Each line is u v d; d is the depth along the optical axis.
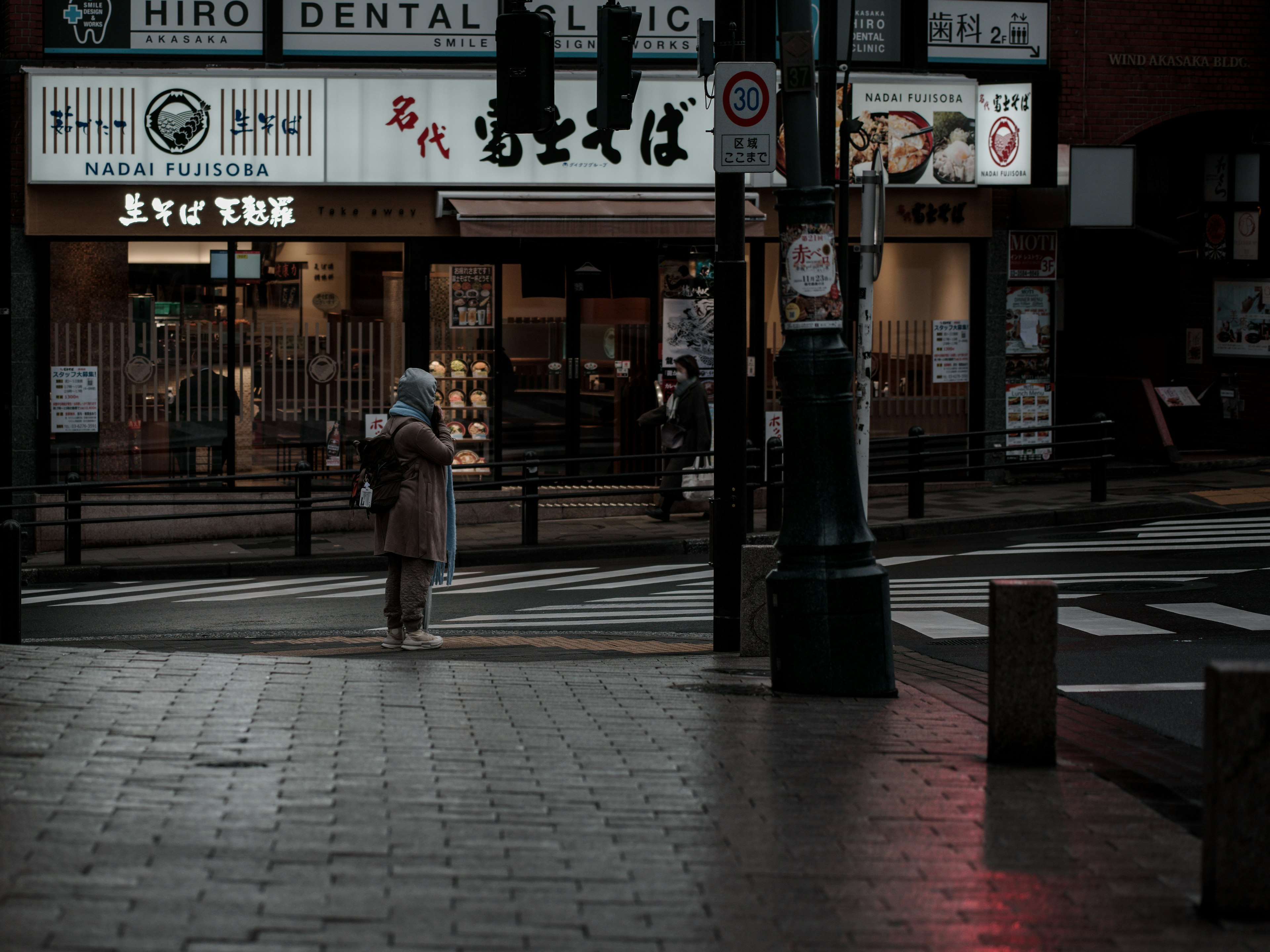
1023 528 17.66
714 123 10.33
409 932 4.28
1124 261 24.12
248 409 18.77
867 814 5.75
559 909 4.55
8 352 18.22
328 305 18.94
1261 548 15.34
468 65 19.11
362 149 18.69
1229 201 22.56
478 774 6.25
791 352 8.31
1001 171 20.11
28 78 18.09
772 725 7.39
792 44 8.37
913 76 19.94
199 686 8.00
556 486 19.48
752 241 19.84
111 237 18.42
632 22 11.01
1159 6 20.98
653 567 15.48
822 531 8.27
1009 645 6.61
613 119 11.04
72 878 4.62
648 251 19.52
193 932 4.18
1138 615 11.73
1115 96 20.95
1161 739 7.48
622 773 6.33
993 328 20.64
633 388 19.72
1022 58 20.61
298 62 18.86
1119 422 22.61
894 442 20.45
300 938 4.18
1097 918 4.60
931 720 7.61
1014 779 6.36
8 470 18.20
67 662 8.59
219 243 18.69
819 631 8.23
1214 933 4.48
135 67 18.48
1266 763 4.58
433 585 11.75
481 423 19.38
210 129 18.44
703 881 4.89
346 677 8.52
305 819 5.45
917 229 20.12
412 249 19.06
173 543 18.05
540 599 13.28
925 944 4.35
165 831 5.21
